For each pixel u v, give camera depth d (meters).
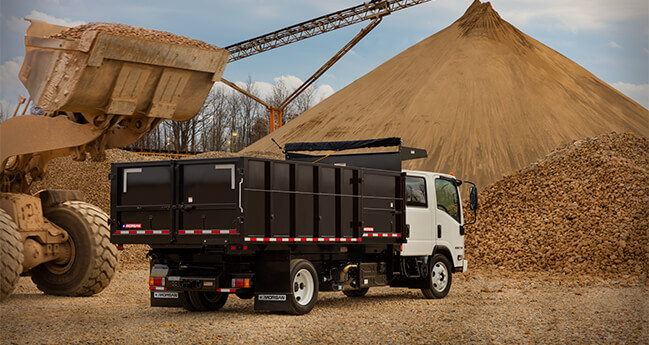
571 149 25.72
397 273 12.51
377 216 11.82
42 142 11.38
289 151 14.49
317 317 10.02
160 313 10.52
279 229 9.91
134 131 11.50
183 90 11.12
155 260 10.46
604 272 16.95
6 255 10.86
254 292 10.14
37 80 10.70
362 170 11.48
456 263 13.90
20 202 11.88
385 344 7.82
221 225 9.54
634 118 57.50
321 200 10.63
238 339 8.02
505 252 19.72
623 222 19.03
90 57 10.00
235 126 82.56
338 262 11.57
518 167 44.97
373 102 63.53
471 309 11.09
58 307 11.06
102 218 12.85
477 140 49.28
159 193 10.04
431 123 53.84
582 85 64.06
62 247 12.57
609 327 9.07
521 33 77.06
